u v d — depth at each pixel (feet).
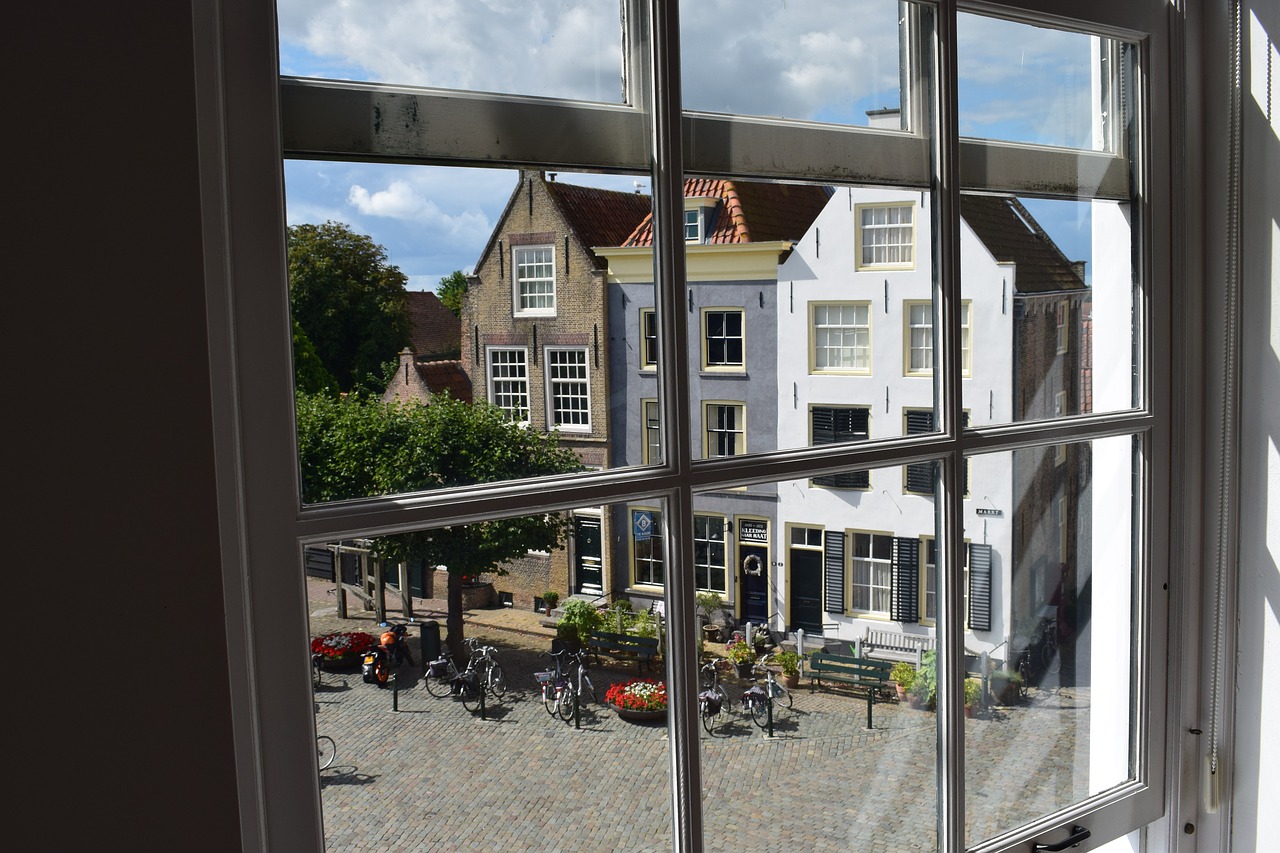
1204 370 4.59
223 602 2.06
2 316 1.79
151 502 1.96
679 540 3.28
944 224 3.87
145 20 1.91
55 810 1.90
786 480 3.64
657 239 3.23
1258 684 4.50
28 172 1.81
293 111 2.52
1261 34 4.26
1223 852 4.71
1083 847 4.48
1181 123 4.41
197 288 1.99
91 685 1.92
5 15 1.77
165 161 1.94
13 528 1.83
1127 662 4.66
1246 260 4.41
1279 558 4.36
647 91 3.21
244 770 2.34
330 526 2.52
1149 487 4.51
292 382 2.43
